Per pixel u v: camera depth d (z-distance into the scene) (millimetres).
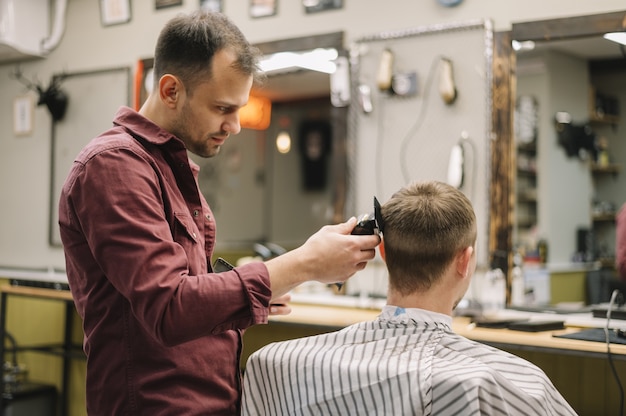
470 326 2492
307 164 5922
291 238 5980
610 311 2342
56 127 4359
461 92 3102
